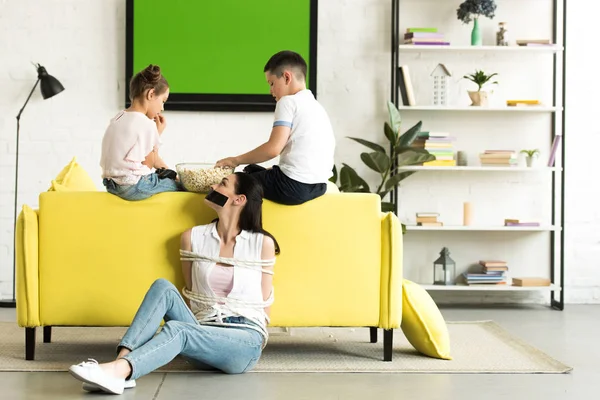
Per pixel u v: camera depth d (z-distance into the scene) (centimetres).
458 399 304
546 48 564
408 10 584
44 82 550
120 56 571
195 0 567
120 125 361
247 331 334
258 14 570
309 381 330
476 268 590
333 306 361
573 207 593
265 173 361
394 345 415
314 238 360
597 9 591
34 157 570
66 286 358
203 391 310
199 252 347
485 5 557
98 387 300
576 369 364
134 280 358
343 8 579
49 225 358
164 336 309
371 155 543
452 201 589
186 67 569
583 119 593
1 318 500
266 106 571
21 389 311
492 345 418
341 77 580
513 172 589
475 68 588
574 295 593
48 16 569
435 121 586
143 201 360
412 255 590
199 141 575
